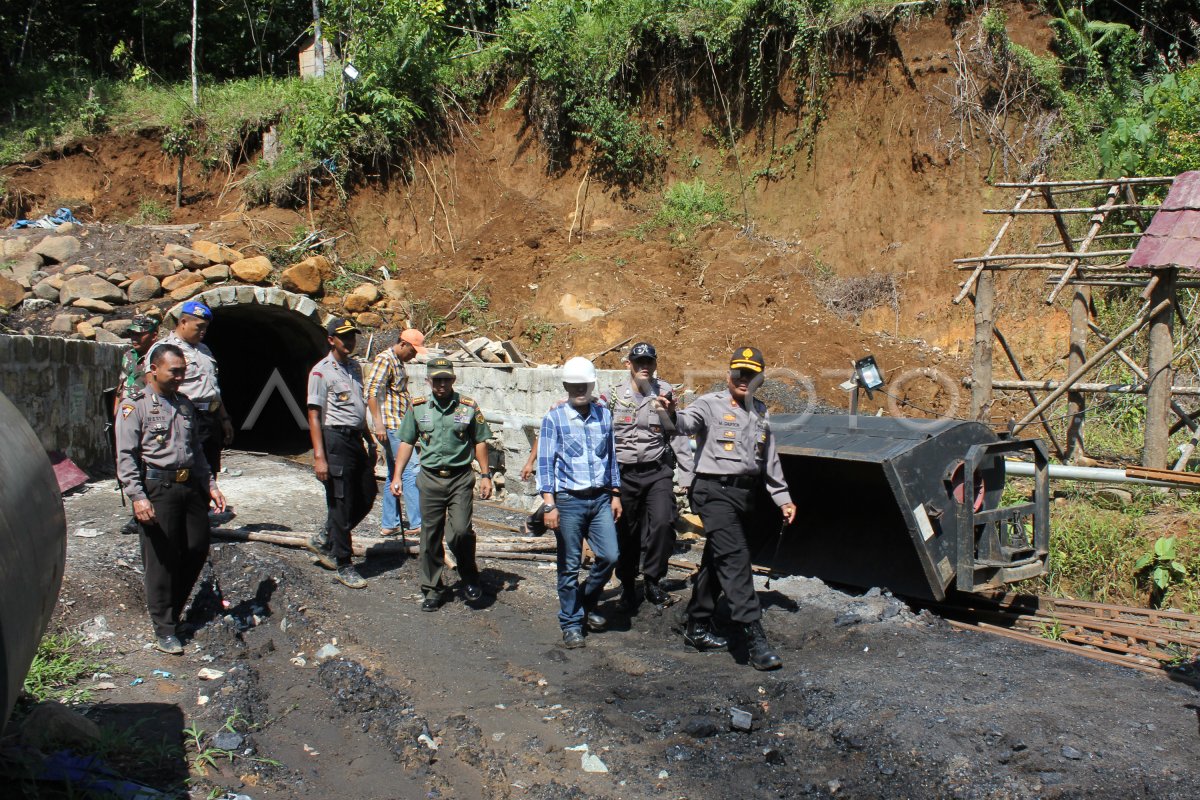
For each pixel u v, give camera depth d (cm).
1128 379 1128
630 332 1445
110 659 573
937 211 1456
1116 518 766
